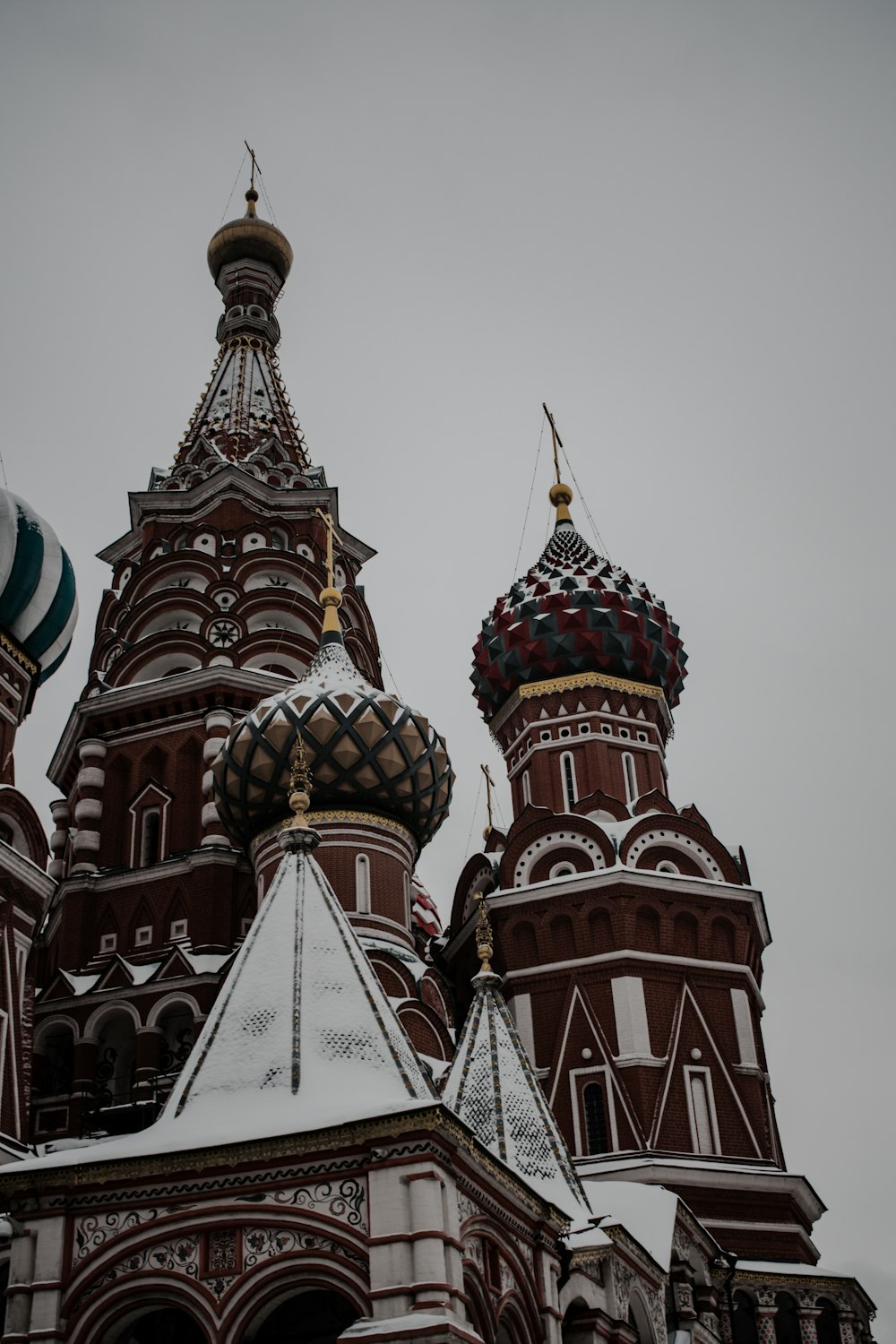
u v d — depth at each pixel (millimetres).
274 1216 22203
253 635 49500
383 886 40375
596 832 46344
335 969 26453
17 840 37969
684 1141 41750
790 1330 39344
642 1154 40812
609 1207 34250
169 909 44031
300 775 30641
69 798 49844
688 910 45469
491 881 48438
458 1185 23062
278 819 41188
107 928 44531
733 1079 43375
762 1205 41094
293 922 27359
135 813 46969
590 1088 42594
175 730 47938
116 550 56906
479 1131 29766
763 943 48000
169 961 41500
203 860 43938
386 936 39656
